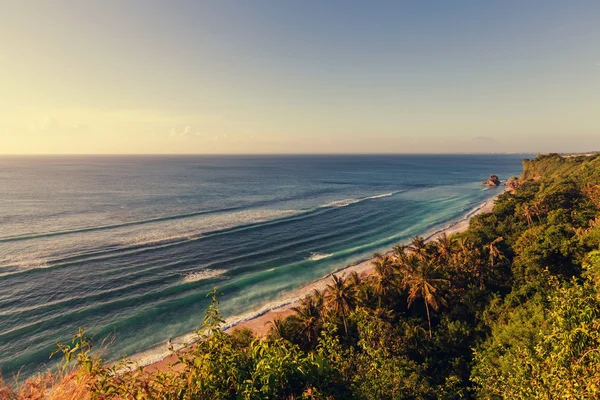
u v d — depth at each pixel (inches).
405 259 1851.6
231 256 2687.0
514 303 1411.2
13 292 1924.2
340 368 420.8
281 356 307.0
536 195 3248.0
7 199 4675.2
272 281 2271.2
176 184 7057.1
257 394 269.9
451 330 1417.3
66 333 1600.6
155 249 2709.2
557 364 413.1
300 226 3661.4
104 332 1625.2
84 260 2407.7
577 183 3321.9
